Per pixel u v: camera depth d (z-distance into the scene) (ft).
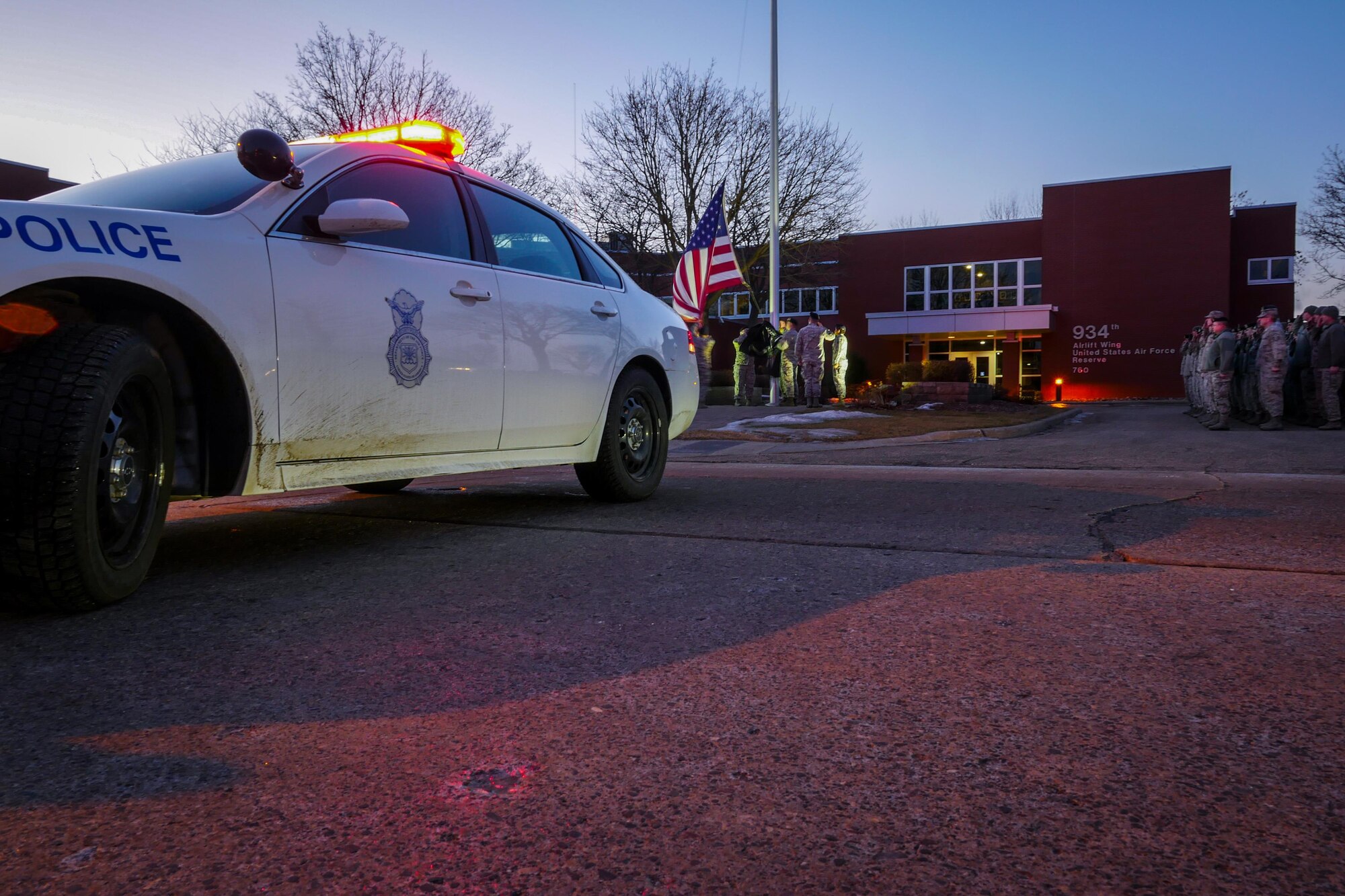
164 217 8.36
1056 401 102.32
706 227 52.75
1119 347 102.17
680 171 91.81
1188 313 99.60
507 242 12.95
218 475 9.11
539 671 6.41
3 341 7.50
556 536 11.89
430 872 3.89
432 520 13.37
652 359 15.90
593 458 14.51
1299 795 4.50
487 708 5.72
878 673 6.33
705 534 11.96
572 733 5.33
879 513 14.01
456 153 12.45
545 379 12.94
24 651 6.81
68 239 7.33
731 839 4.15
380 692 6.01
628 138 92.53
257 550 10.98
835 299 114.83
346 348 9.77
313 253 9.62
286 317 9.15
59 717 5.55
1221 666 6.41
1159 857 3.96
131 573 8.13
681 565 9.93
